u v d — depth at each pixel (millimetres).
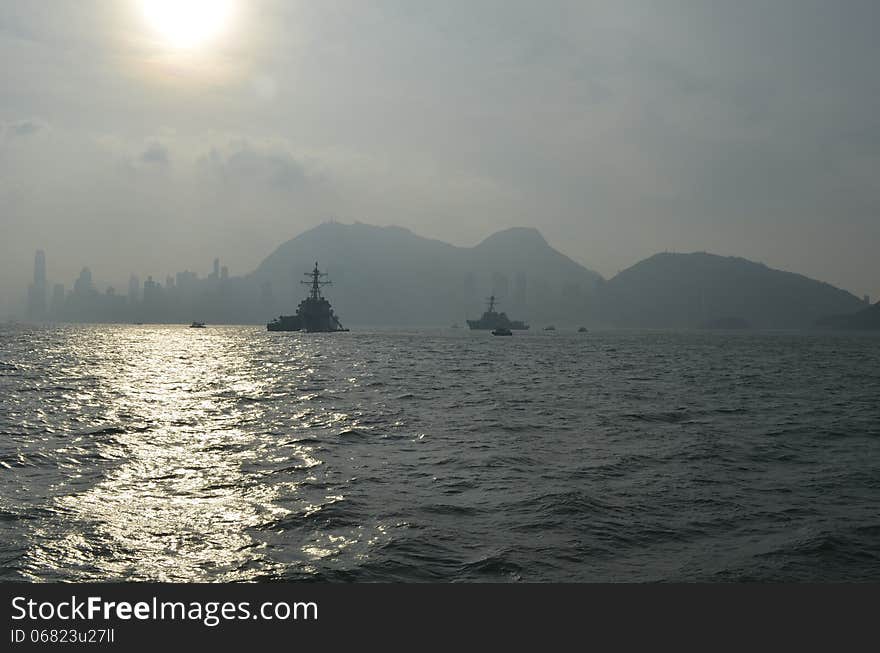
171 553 18203
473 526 20781
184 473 27641
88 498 23344
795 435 40062
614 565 17812
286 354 147750
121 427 40094
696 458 32125
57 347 165750
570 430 41031
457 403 55688
